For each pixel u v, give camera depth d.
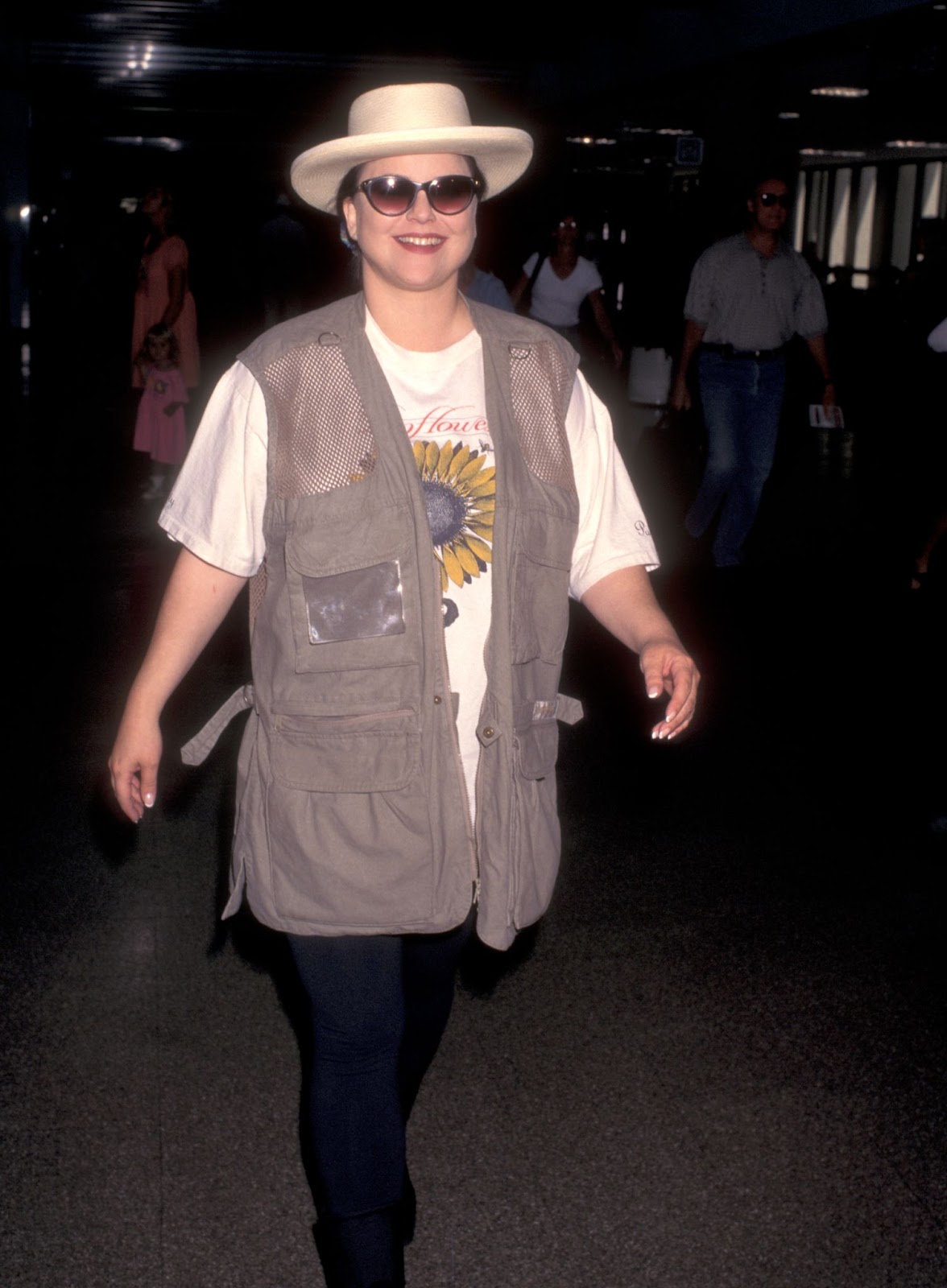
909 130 25.06
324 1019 2.40
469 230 2.29
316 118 30.55
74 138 33.69
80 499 10.67
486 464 2.29
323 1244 2.59
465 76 22.38
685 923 4.06
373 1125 2.39
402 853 2.29
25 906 4.08
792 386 16.73
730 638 7.13
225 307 28.30
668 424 13.61
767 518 10.34
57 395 17.64
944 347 6.95
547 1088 3.22
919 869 4.46
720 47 14.30
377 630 2.24
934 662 6.76
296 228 20.19
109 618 7.26
